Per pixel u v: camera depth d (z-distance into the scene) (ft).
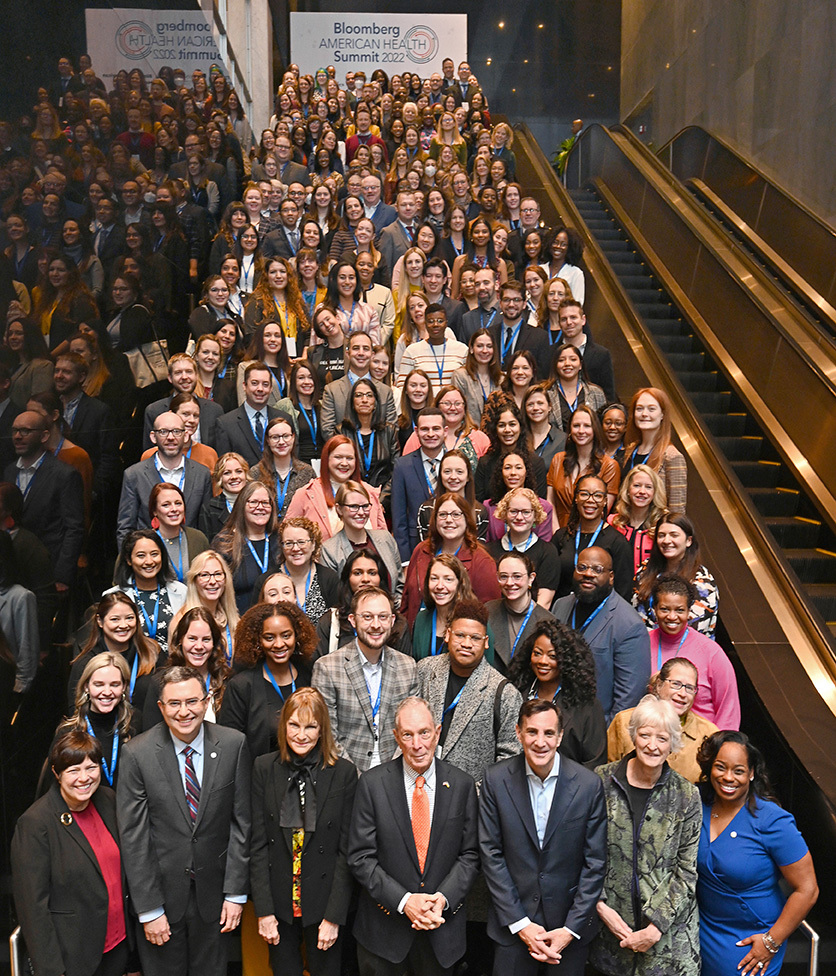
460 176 35.29
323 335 23.99
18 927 13.51
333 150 42.96
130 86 23.94
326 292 27.50
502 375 22.93
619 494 17.98
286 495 19.33
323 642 15.11
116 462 20.59
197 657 13.87
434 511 16.44
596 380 23.00
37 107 17.01
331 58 62.49
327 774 12.65
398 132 43.73
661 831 12.10
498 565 16.43
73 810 12.12
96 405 19.36
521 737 12.00
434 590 14.69
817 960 13.30
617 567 16.75
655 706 11.97
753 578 18.20
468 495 17.92
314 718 12.46
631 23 61.36
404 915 12.17
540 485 19.22
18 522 15.12
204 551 16.66
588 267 31.91
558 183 40.45
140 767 12.42
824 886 13.66
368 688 13.96
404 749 12.23
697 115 45.68
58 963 11.69
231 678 13.98
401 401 22.03
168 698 12.19
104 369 19.99
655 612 14.93
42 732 15.58
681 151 41.75
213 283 26.84
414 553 16.96
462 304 27.40
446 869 12.28
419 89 52.03
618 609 14.93
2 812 13.85
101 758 12.33
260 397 20.93
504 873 12.19
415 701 12.27
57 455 17.01
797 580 17.89
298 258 27.86
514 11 64.54
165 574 15.87
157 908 12.17
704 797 12.72
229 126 39.73
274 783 12.66
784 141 34.63
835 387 22.30
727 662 14.69
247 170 42.27
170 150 28.32
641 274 35.94
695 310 30.63
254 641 13.80
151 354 24.22
